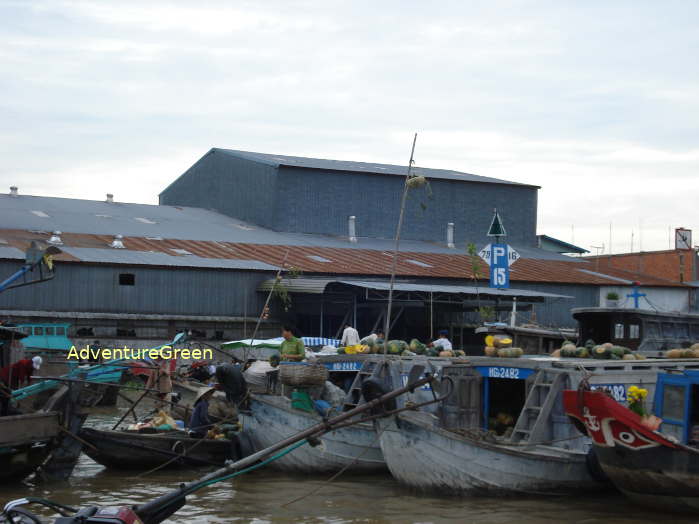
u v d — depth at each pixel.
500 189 65.94
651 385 16.25
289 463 17.67
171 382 27.02
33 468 16.55
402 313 49.66
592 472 15.55
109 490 16.27
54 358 33.50
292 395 17.94
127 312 41.34
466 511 14.62
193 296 42.97
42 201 56.03
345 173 60.97
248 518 14.14
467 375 17.17
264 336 44.50
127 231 49.72
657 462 13.92
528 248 65.62
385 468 17.84
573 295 53.88
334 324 49.34
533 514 14.46
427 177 63.03
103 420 26.38
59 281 39.91
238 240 51.75
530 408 16.25
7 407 16.97
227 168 64.75
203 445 18.31
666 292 57.62
